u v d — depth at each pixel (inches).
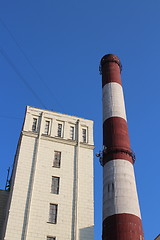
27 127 2333.9
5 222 1978.3
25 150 2207.2
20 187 2036.2
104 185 1897.1
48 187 2092.8
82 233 1964.8
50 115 2465.6
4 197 2269.9
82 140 2410.2
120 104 2272.4
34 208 1978.3
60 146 2310.5
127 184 1827.0
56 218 1985.7
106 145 2046.0
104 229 1731.1
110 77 2460.6
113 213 1722.4
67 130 2426.2
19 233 1859.0
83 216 2036.2
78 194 2114.9
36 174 2121.1
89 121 2536.9
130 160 1969.7
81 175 2208.4
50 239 1903.3
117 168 1898.4
